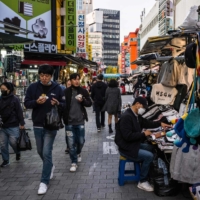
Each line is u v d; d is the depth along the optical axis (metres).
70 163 6.06
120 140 4.65
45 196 4.38
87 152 6.96
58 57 16.44
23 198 4.32
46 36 18.70
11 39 8.28
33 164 6.01
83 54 27.22
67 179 5.09
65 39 21.23
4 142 5.81
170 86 5.88
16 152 6.20
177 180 4.14
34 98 4.56
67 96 5.57
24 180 5.08
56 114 4.46
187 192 4.29
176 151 3.90
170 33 5.80
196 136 3.34
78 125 5.61
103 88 9.65
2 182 4.99
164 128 4.90
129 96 30.19
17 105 5.79
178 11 27.91
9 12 16.95
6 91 5.73
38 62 15.46
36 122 4.56
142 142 5.16
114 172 5.45
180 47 6.26
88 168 5.70
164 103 5.91
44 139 4.57
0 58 9.45
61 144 7.80
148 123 5.05
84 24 27.19
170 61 5.91
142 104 4.58
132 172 5.12
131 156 4.53
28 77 15.00
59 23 21.03
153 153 4.73
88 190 4.58
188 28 4.96
